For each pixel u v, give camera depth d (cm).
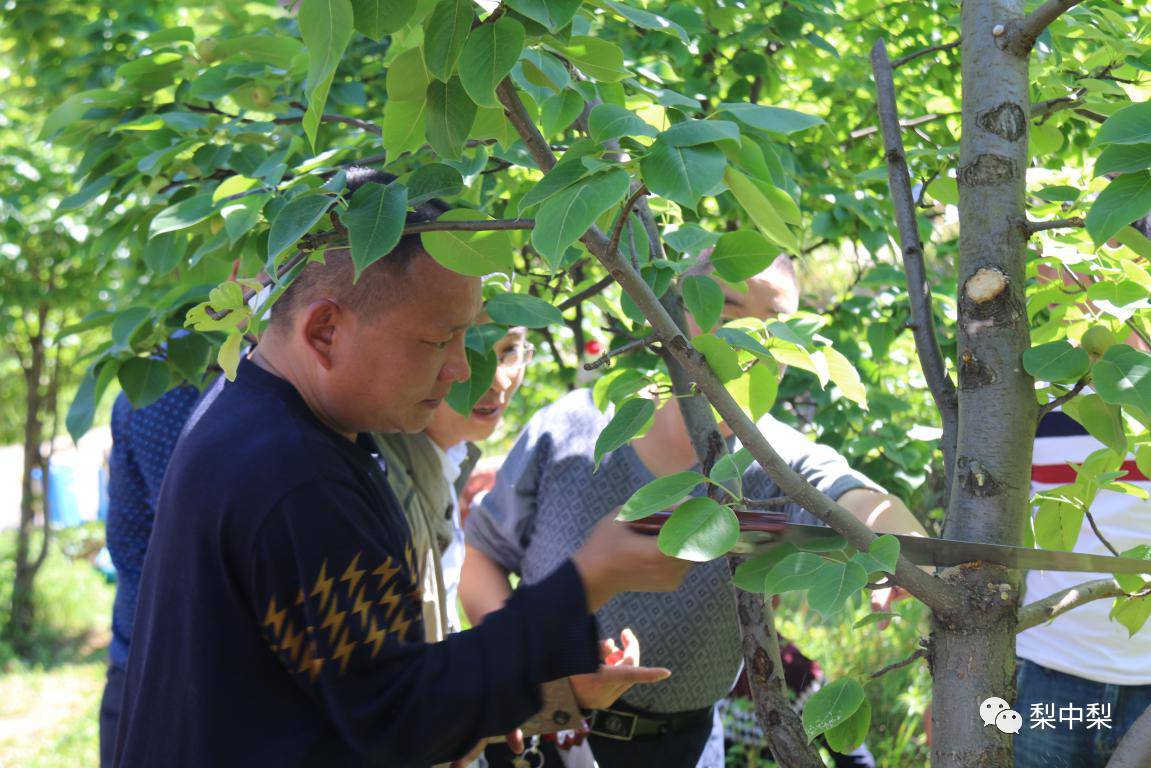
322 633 124
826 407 267
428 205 136
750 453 121
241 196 148
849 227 271
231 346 117
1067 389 133
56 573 936
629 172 104
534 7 101
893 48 309
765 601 138
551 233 97
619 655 195
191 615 129
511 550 237
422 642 130
